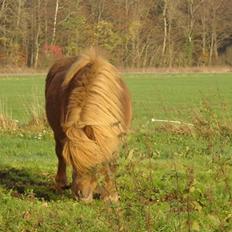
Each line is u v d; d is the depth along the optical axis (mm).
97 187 9570
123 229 7734
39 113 23359
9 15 91812
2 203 11000
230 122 19500
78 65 10594
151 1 104375
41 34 93438
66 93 10438
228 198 10656
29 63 91625
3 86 55969
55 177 12477
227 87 54281
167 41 102812
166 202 10883
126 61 96938
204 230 9141
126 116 10344
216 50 106500
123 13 100312
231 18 110188
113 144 9289
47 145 19391
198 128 19141
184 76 74625
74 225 9508
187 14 107250
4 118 23141
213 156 10414
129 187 11195
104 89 9688
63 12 95750
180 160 15000
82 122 9297
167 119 26297
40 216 9938
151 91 51406
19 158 16922
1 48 90438
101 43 96562
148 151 9211
